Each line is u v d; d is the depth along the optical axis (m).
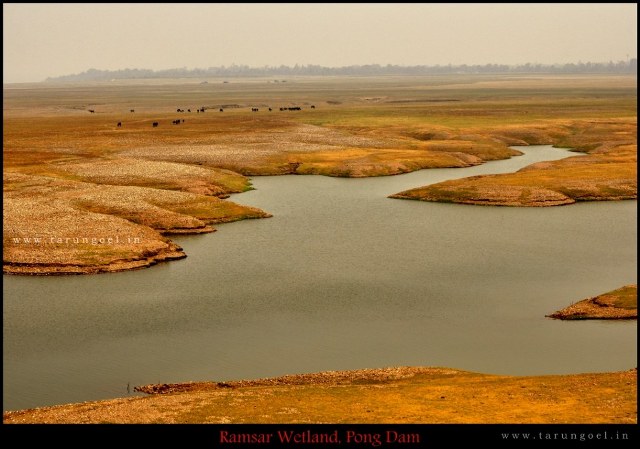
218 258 134.38
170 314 103.56
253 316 102.81
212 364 85.88
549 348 89.44
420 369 82.69
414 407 69.00
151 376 82.38
